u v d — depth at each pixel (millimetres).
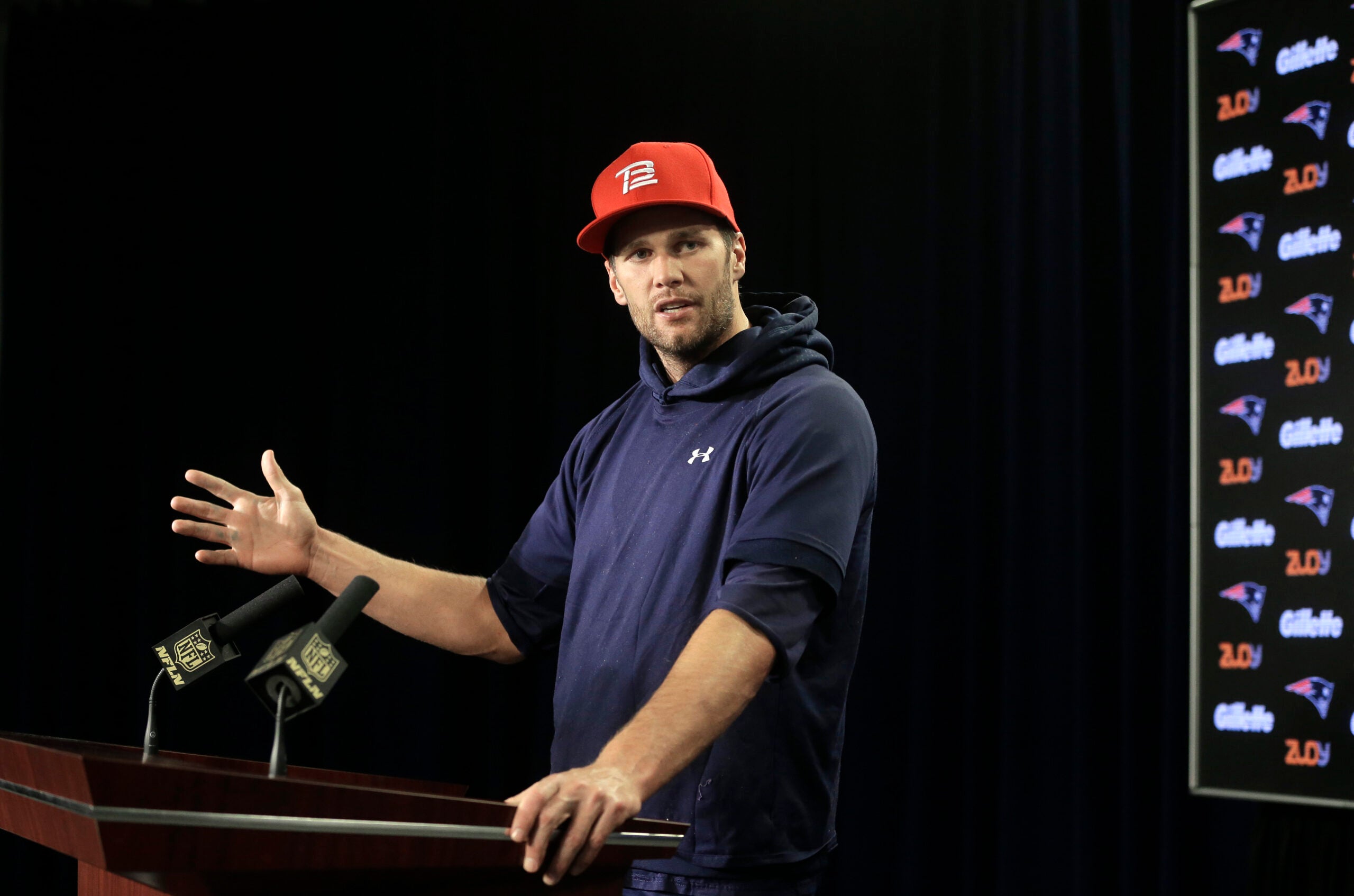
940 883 3666
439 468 4602
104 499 5215
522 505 4582
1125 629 3424
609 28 4648
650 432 1993
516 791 4441
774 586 1563
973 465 3771
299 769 1372
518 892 1141
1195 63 2986
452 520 4590
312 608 4828
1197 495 2887
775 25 4340
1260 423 2816
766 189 4258
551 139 4699
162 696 4879
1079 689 3477
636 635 1794
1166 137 3555
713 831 1657
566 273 4531
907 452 3914
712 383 1889
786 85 4297
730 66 4402
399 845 1000
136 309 5266
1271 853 2809
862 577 1858
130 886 1172
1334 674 2660
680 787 1685
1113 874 3404
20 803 1059
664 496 1871
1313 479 2732
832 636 1801
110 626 5160
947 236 3914
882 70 4121
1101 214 3629
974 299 3828
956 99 3963
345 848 968
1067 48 3732
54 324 5402
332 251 5020
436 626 2021
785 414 1777
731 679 1448
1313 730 2672
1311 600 2705
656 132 4480
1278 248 2832
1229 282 2895
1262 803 2834
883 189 4051
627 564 1865
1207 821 3232
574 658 1875
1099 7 3693
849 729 3871
